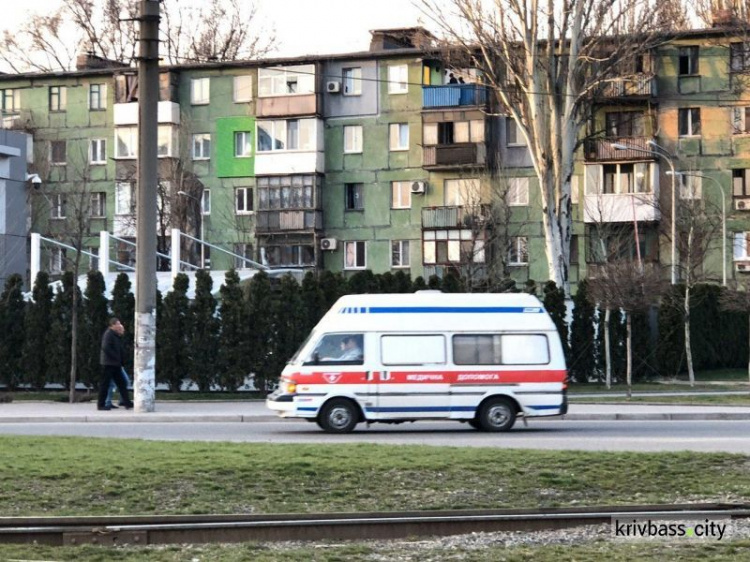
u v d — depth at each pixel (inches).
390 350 2042.3
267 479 1316.4
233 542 1035.9
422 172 5521.7
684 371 3949.3
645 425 2224.4
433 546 1008.9
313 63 5625.0
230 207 5767.7
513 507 1206.3
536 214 5359.3
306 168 5605.3
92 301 3058.6
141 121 2445.9
